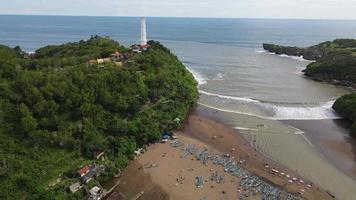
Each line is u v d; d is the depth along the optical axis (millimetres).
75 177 67188
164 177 71625
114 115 88938
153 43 169250
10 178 60719
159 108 100688
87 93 87062
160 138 88500
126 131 84062
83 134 77625
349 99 109750
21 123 72562
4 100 77188
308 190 68250
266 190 67312
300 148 86688
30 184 60406
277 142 89938
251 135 94062
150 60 127562
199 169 75000
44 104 77875
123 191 67062
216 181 70250
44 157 69312
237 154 82875
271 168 76375
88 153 73875
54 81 85438
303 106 119438
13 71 90188
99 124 82812
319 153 84375
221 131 96438
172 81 118250
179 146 85750
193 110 113312
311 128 99625
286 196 65562
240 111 113188
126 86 98375
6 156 65375
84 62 116375
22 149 68875
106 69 105188
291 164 78625
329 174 74688
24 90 80188
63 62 111625
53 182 64188
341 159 81688
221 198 64438
